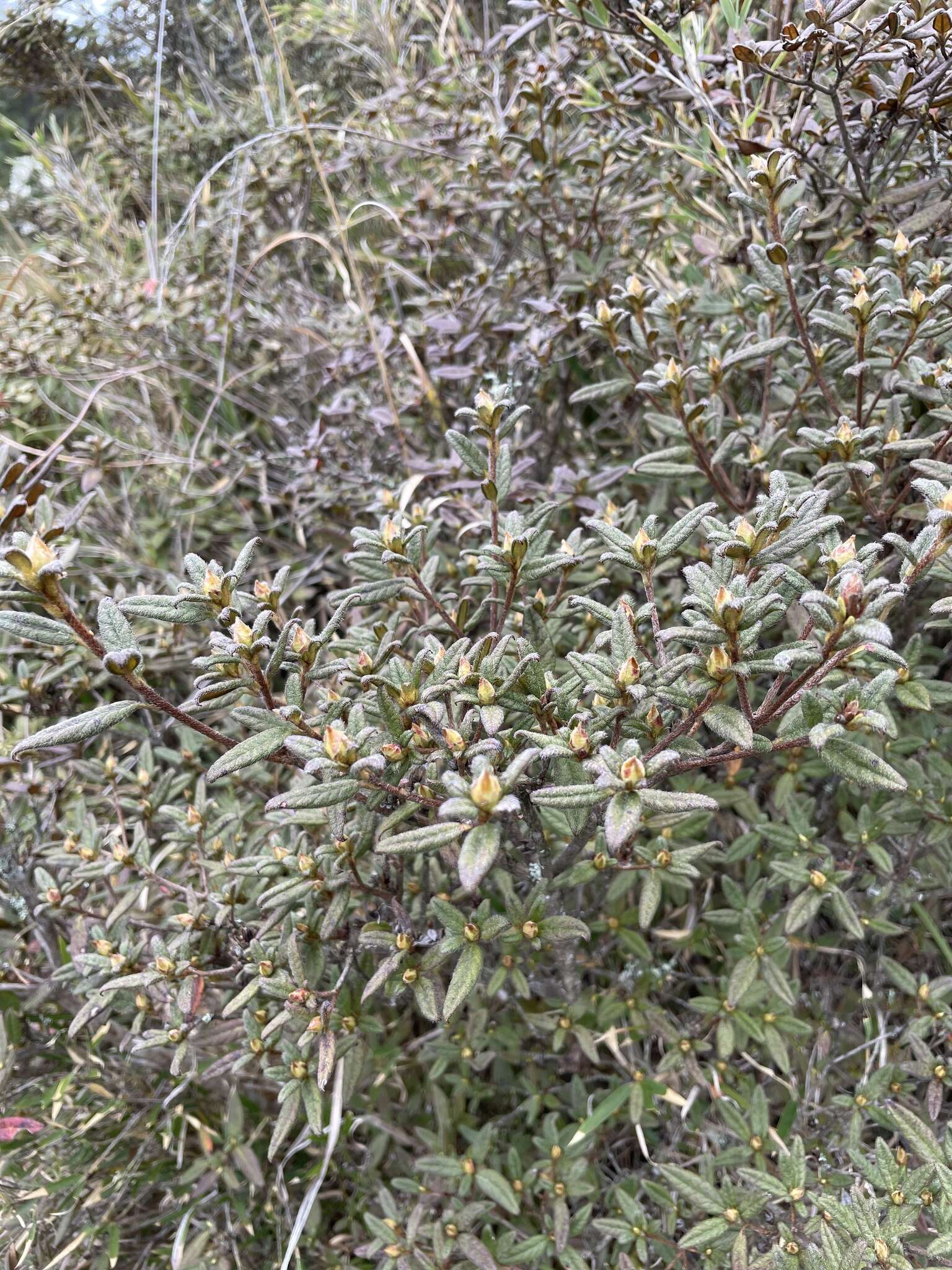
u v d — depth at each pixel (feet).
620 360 6.70
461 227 10.58
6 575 3.98
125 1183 6.96
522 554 5.12
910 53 5.81
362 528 5.52
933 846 6.67
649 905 5.80
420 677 4.65
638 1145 7.39
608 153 8.36
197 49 13.20
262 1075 7.24
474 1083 7.16
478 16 13.74
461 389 9.45
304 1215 6.19
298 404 11.23
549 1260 6.69
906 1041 6.56
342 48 12.86
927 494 4.34
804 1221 5.67
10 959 7.45
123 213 13.67
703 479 6.64
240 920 6.09
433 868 6.16
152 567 9.53
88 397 9.59
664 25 7.56
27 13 11.50
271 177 11.26
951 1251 4.66
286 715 4.36
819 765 6.62
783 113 7.42
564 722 4.78
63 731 4.14
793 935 7.23
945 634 7.93
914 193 6.63
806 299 7.23
